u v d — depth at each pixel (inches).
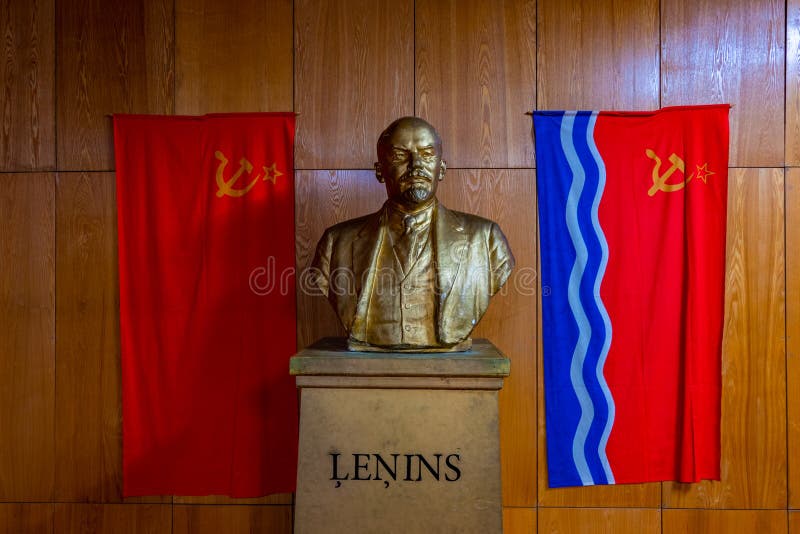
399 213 90.4
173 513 113.2
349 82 114.1
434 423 82.2
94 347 114.6
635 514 111.1
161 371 111.5
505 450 112.1
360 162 114.0
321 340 100.7
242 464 110.7
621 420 109.7
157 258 111.7
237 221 112.0
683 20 113.4
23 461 114.1
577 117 111.2
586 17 113.7
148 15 115.1
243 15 114.9
